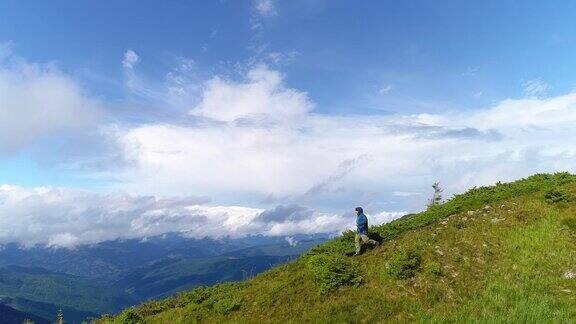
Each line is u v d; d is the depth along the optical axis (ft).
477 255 73.67
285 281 80.28
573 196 92.22
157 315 84.53
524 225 82.64
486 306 57.52
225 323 70.28
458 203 102.22
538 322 50.37
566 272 64.85
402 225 98.78
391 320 58.08
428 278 67.41
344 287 71.20
